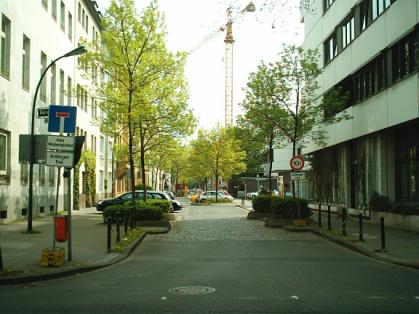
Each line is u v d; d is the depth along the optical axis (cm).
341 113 3006
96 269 1227
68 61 3525
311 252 1588
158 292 928
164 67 2425
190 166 6975
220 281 1048
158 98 2564
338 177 3366
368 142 2806
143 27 2345
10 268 1142
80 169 4122
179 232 2247
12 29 2356
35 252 1409
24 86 2627
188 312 768
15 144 2419
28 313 766
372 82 2627
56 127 1255
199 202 6431
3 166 2323
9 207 2348
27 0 2592
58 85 3250
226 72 11988
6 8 2270
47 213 3009
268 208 3122
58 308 798
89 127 4475
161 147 2978
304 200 2494
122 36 2341
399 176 2514
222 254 1534
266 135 3005
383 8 2417
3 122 2253
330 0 3338
